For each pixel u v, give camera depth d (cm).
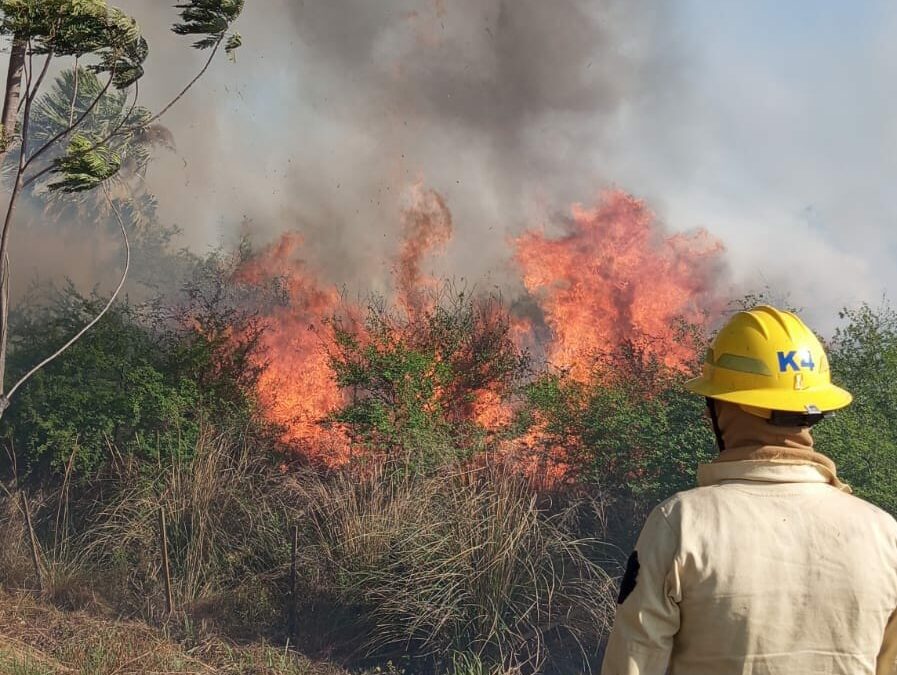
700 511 153
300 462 864
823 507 154
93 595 658
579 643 591
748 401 159
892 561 153
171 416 814
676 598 151
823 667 148
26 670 500
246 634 626
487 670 573
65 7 512
